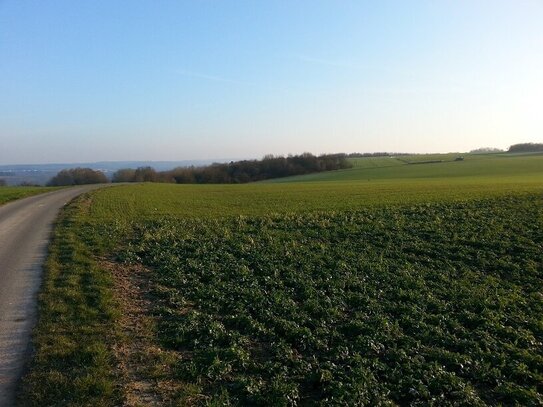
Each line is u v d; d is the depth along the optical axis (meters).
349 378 10.04
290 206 39.72
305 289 15.96
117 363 10.19
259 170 148.75
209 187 77.69
